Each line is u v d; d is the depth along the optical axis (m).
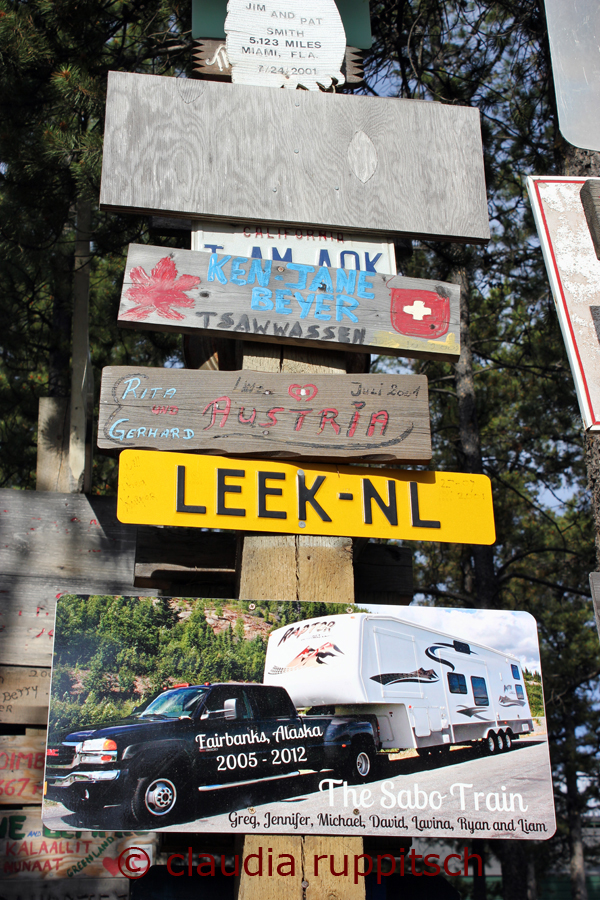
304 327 3.21
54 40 6.04
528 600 14.42
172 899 3.09
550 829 2.64
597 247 3.24
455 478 3.15
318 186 3.47
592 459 5.40
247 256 3.34
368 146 3.57
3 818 3.96
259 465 3.02
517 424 12.88
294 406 3.08
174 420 3.00
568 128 3.22
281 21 3.74
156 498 2.90
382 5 6.99
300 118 3.56
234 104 3.53
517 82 8.02
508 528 12.68
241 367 3.38
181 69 7.55
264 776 2.57
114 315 9.59
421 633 2.85
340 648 2.76
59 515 4.20
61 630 2.67
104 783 2.50
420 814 2.59
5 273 7.36
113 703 2.61
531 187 3.36
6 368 9.17
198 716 2.61
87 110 5.68
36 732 4.06
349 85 3.82
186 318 3.12
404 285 3.36
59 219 6.36
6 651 3.92
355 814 2.57
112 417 2.97
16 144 5.78
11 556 4.06
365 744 2.66
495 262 10.94
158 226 3.56
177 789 2.52
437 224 3.52
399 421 3.12
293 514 2.98
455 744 2.70
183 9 6.55
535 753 2.74
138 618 2.72
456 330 3.34
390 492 3.07
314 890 2.60
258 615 2.79
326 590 2.94
